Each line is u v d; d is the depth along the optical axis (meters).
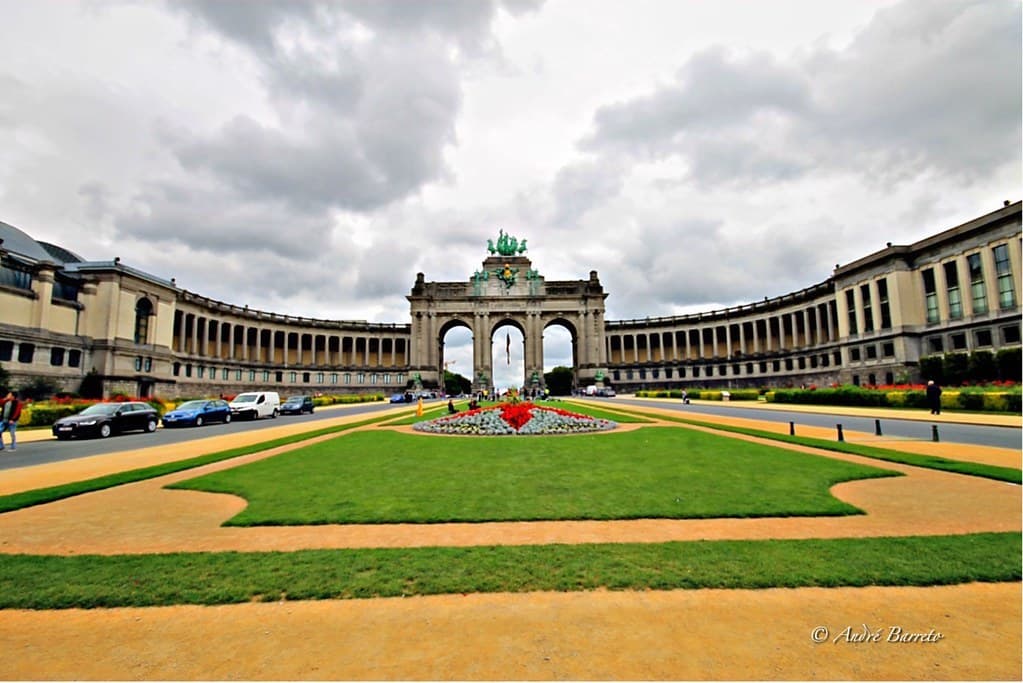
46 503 11.49
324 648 5.40
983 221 54.22
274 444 21.59
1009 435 22.39
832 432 24.31
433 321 111.38
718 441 20.77
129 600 6.48
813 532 9.02
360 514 10.23
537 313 111.44
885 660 5.11
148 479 14.24
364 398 83.81
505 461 16.31
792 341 92.25
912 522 9.55
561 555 7.85
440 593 6.66
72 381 57.84
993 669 4.93
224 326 91.00
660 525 9.51
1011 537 8.59
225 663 5.14
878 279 66.75
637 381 116.06
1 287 51.06
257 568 7.45
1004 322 52.34
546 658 5.17
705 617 6.00
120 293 62.84
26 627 5.91
